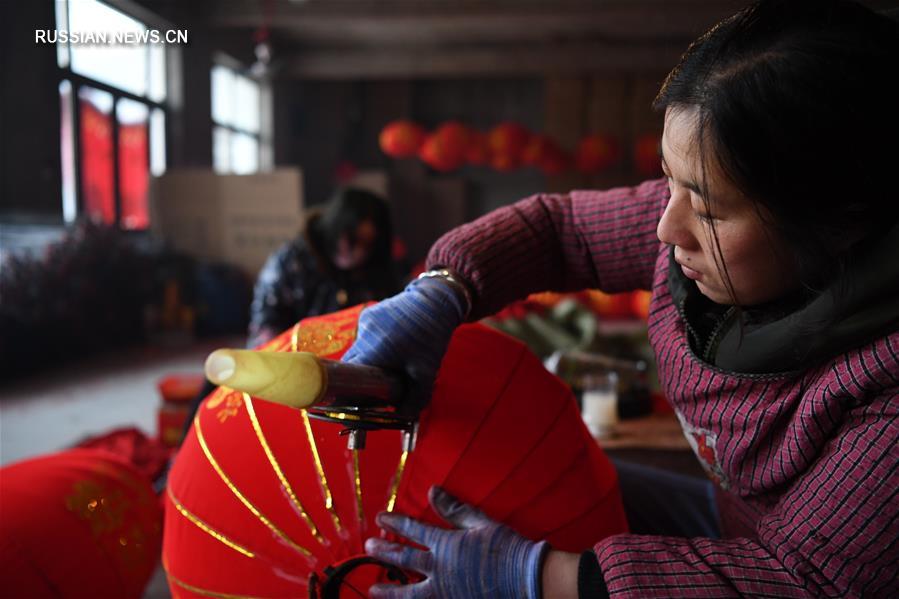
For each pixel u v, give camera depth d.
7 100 6.04
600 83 11.39
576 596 0.67
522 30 9.75
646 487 1.18
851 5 0.57
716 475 0.81
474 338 0.89
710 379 0.73
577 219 0.95
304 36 10.08
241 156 10.48
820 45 0.53
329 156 12.06
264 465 0.79
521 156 7.82
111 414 4.07
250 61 9.94
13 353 5.25
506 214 0.92
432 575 0.72
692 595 0.63
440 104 11.98
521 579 0.69
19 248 5.72
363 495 0.77
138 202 7.98
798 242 0.57
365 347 0.72
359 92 11.99
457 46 10.32
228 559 0.78
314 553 0.76
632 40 10.10
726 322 0.73
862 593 0.61
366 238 2.39
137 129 7.88
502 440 0.81
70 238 6.09
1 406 4.23
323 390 0.60
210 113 9.02
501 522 0.79
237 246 7.63
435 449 0.79
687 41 9.95
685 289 0.77
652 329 0.85
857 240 0.59
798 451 0.67
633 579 0.64
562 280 0.97
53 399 4.44
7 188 6.06
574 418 0.90
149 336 6.85
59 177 6.49
